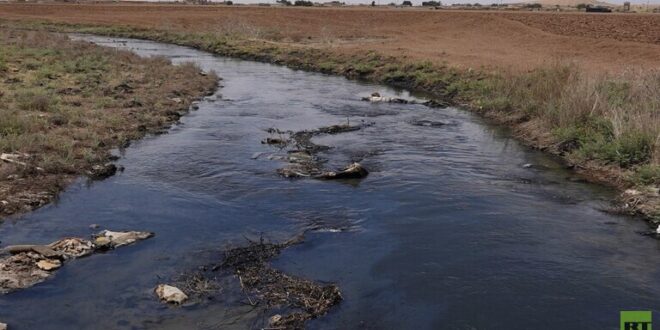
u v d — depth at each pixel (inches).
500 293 278.8
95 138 533.0
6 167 423.8
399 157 529.3
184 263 301.4
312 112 748.6
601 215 391.5
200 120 674.8
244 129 629.3
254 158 508.7
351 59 1278.3
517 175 484.4
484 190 438.0
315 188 429.4
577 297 276.4
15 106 613.0
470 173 485.1
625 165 485.7
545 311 263.7
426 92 976.3
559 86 689.6
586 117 586.9
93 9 3048.7
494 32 1980.8
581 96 606.2
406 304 267.9
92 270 291.0
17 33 1553.9
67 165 449.1
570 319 257.6
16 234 331.9
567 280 293.0
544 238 346.3
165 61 1167.0
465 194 426.0
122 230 343.6
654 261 317.4
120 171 463.5
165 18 2625.5
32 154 465.1
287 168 473.7
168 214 371.2
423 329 248.8
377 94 888.9
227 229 349.4
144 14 2842.0
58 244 312.2
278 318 249.3
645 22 1907.0
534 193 435.5
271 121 679.1
